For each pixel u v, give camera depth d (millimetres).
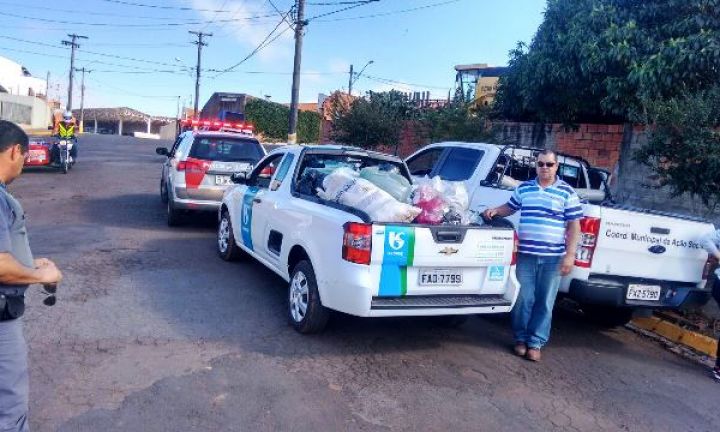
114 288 6266
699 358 5914
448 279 4957
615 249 5457
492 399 4406
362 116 16031
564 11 10219
